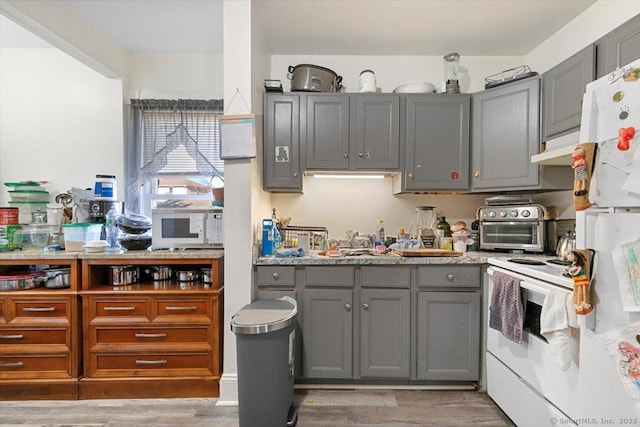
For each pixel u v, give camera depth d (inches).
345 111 91.1
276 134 90.4
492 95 88.7
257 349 64.3
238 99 77.3
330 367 80.7
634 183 37.7
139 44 104.7
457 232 94.3
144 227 90.4
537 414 59.8
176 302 78.6
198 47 106.7
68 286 81.0
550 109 78.7
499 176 87.8
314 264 80.5
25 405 75.5
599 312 42.5
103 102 108.0
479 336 80.5
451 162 92.5
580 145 44.2
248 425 64.6
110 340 78.2
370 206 107.3
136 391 78.0
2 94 107.4
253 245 80.0
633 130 37.6
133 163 108.0
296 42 98.2
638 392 38.0
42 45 105.2
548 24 88.5
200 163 108.7
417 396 80.0
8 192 104.0
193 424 69.1
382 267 80.6
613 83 40.3
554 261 69.5
